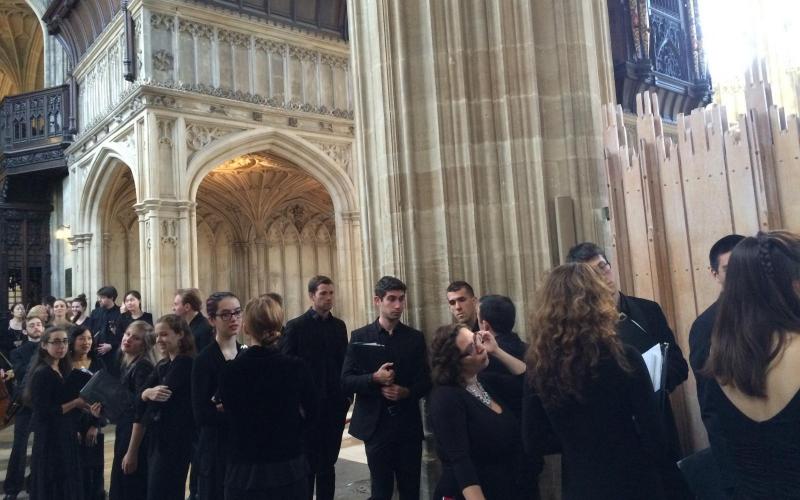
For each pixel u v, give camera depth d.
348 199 15.19
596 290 2.14
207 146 13.13
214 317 3.97
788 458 1.55
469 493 2.49
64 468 4.71
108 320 8.54
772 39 12.37
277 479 2.97
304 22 14.92
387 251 4.77
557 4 4.67
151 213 12.21
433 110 4.64
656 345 2.90
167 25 12.88
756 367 1.61
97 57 15.07
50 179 17.58
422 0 4.73
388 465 3.81
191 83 13.02
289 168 16.52
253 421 3.00
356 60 5.10
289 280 20.25
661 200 4.08
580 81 4.63
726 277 1.76
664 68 16.80
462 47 4.62
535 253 4.48
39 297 17.14
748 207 3.53
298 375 3.17
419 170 4.69
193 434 4.13
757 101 3.54
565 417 2.14
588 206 4.51
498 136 4.62
